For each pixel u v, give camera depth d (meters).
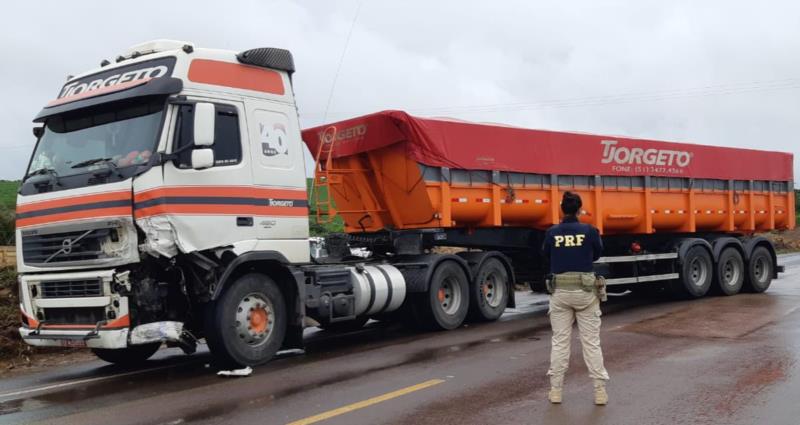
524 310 14.59
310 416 6.23
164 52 8.42
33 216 8.41
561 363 6.54
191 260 8.12
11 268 13.22
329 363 8.85
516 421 5.96
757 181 17.95
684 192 15.96
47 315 8.43
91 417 6.49
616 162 14.30
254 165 8.80
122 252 7.70
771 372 7.63
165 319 8.22
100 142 8.24
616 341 9.82
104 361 10.08
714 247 16.23
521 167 12.60
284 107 9.34
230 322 8.31
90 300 7.89
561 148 13.30
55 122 8.77
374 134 11.59
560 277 6.55
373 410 6.38
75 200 8.02
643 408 6.30
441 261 11.62
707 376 7.50
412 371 8.10
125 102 8.22
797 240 48.19
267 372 8.38
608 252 15.47
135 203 7.66
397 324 12.96
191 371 8.77
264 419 6.18
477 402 6.61
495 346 9.73
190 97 8.20
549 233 6.71
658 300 15.84
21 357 10.44
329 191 12.31
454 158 11.64
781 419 5.90
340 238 11.70
